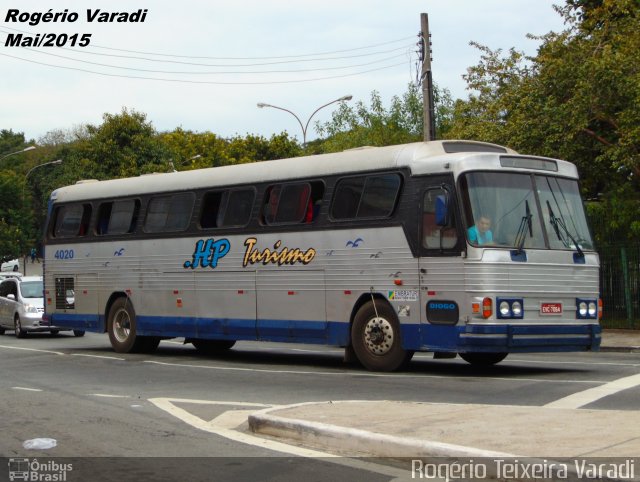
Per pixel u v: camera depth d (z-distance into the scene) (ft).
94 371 56.29
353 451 29.01
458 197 47.91
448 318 47.98
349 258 53.21
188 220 64.08
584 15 101.09
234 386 46.93
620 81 78.64
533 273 48.39
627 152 77.92
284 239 57.11
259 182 59.31
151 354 69.05
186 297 63.82
